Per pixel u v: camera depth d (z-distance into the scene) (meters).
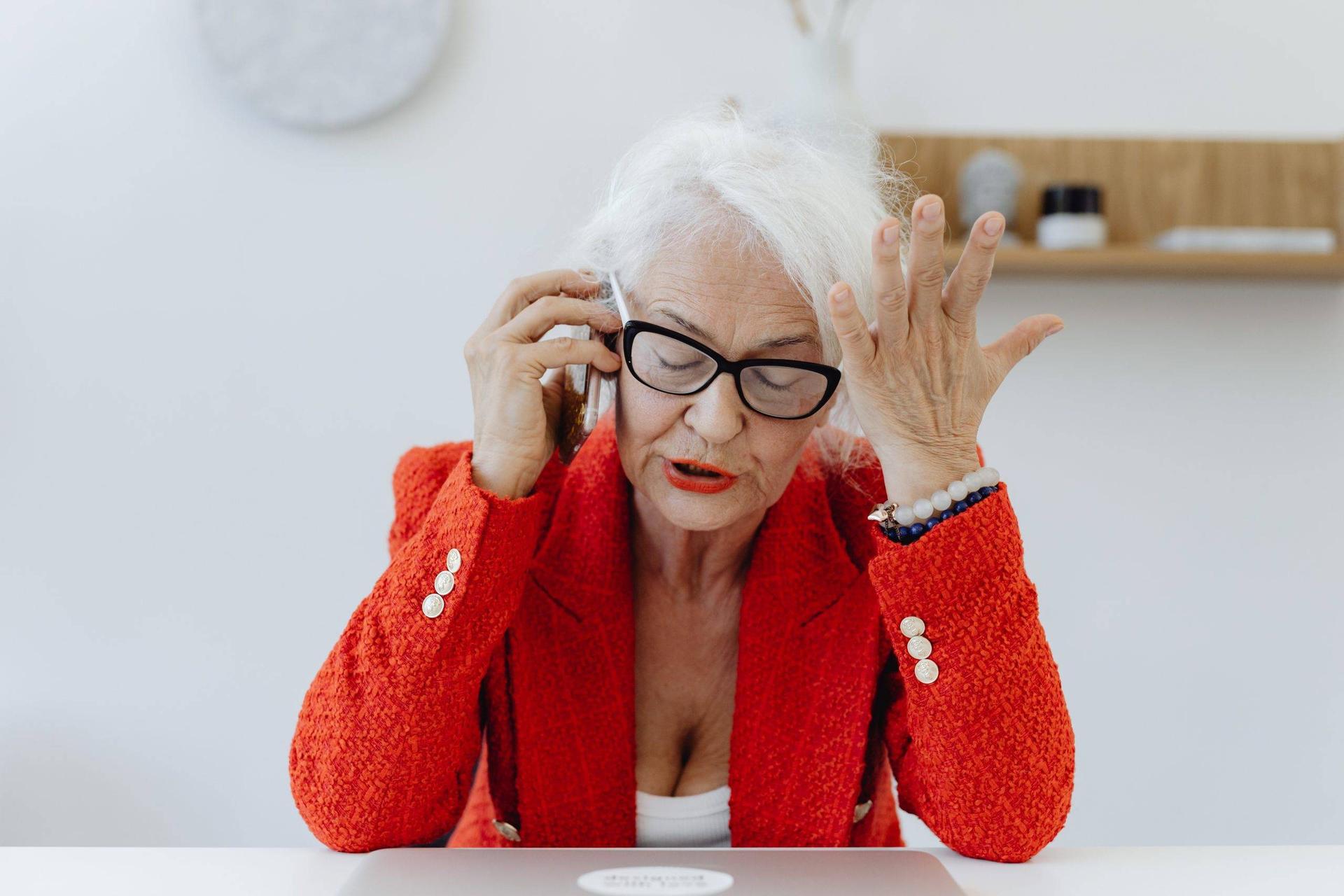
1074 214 1.88
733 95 1.97
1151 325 1.99
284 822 2.00
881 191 1.01
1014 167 1.91
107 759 1.98
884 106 1.99
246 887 0.71
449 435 2.00
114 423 1.97
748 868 0.71
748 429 0.86
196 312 1.97
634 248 0.89
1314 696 2.04
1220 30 2.00
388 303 1.98
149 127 1.95
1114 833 2.04
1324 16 2.00
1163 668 2.03
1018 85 1.99
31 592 1.96
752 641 1.00
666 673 1.05
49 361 1.96
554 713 0.98
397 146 1.97
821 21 1.97
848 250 0.86
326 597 2.00
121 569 1.97
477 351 0.90
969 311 0.78
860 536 1.05
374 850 0.86
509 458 0.87
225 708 1.99
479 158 1.98
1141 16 2.00
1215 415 2.01
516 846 1.01
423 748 0.84
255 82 1.93
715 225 0.85
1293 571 2.02
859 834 1.08
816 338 0.87
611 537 1.01
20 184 1.95
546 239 1.98
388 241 1.98
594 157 1.98
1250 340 2.00
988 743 0.81
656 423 0.87
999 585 0.81
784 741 0.98
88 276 1.96
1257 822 2.04
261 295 1.97
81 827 1.97
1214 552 2.02
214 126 1.96
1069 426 2.01
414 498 1.00
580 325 0.91
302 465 1.99
